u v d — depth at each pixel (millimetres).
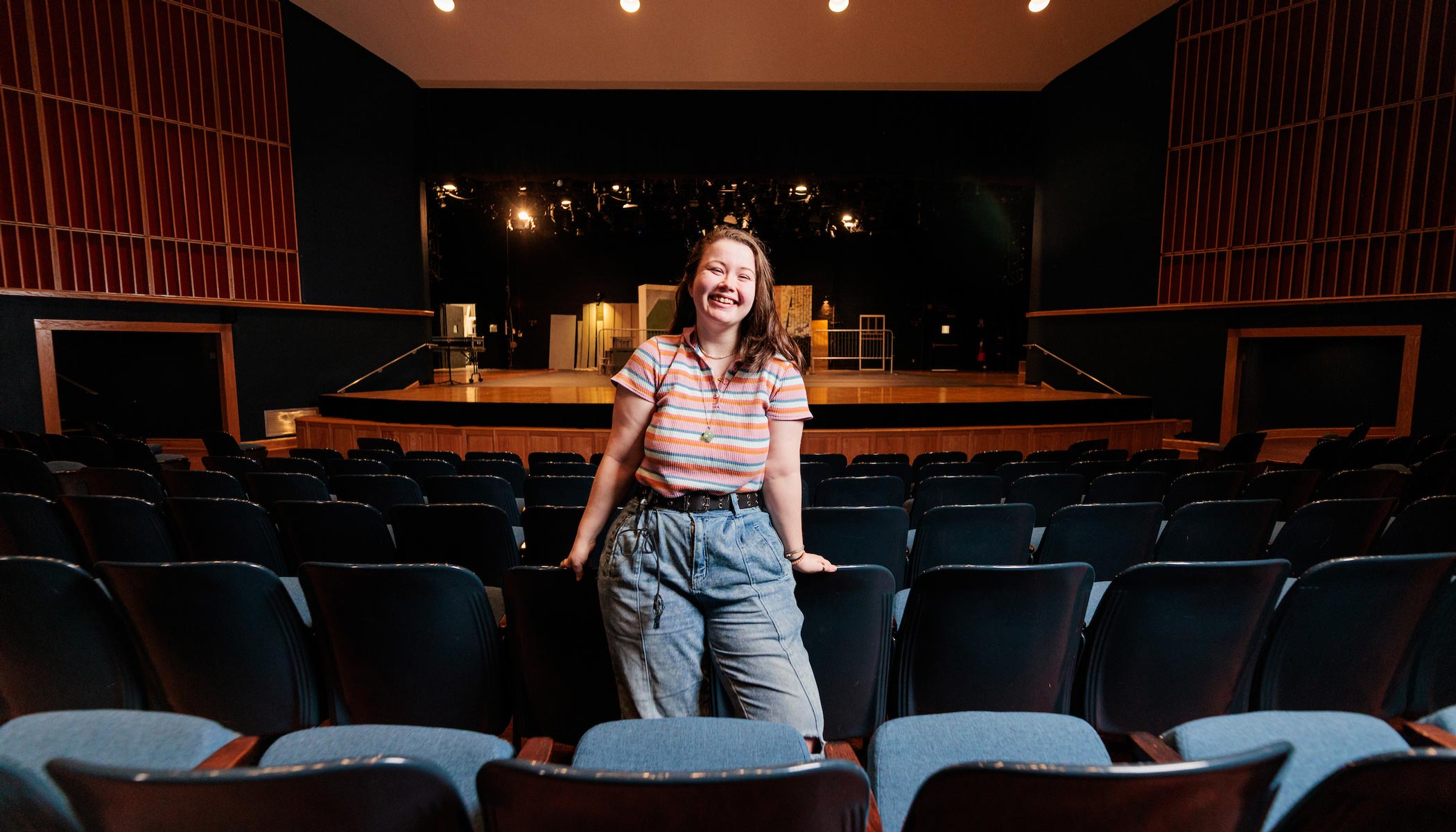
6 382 8352
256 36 10180
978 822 1004
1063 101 11852
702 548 1588
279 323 10484
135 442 5754
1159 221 10805
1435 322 8555
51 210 8695
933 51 11078
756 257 1656
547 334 21156
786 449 1708
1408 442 5758
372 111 11438
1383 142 8992
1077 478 3971
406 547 2945
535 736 2070
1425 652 2031
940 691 2078
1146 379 11008
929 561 3062
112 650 1950
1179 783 930
